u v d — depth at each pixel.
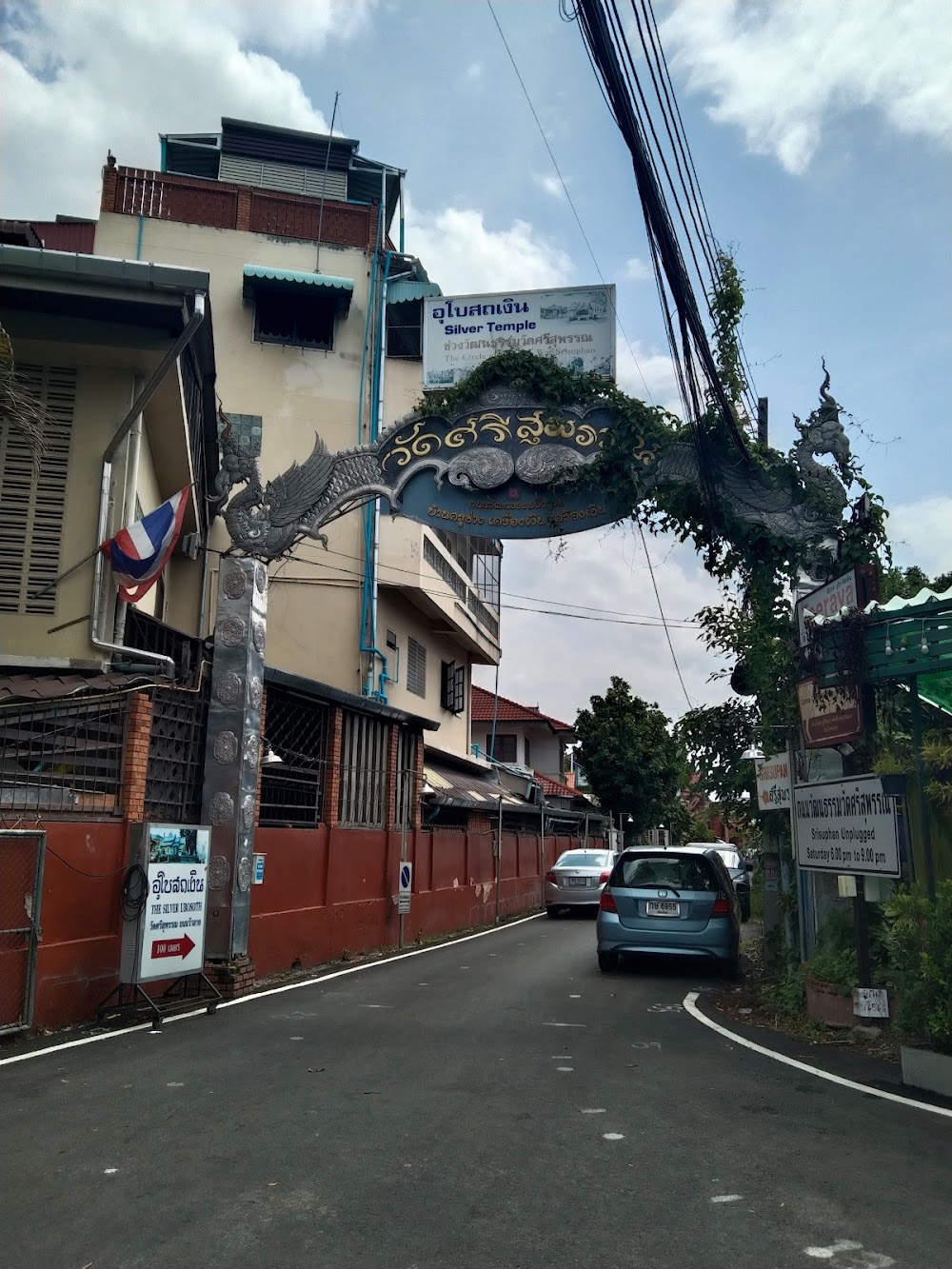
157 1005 9.53
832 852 9.05
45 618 10.88
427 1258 3.86
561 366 11.22
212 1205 4.35
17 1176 4.70
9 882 7.97
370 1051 7.65
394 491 11.37
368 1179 4.73
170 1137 5.32
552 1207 4.41
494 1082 6.70
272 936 12.30
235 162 23.28
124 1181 4.63
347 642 20.55
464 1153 5.14
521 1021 9.17
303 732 13.92
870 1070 7.34
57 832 8.67
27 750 9.05
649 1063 7.46
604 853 25.91
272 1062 7.17
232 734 10.95
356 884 15.32
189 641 11.74
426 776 22.19
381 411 20.89
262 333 21.08
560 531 11.05
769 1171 4.96
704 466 9.81
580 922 23.47
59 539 11.07
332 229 21.77
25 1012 8.02
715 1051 8.01
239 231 21.31
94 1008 8.95
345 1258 3.85
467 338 11.67
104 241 20.91
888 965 8.77
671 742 15.03
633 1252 3.95
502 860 25.06
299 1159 4.99
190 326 10.41
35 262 10.13
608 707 39.91
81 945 8.81
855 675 8.68
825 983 8.99
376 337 21.22
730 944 12.45
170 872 9.20
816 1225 4.25
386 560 21.33
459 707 28.56
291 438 20.64
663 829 43.31
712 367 8.67
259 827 12.12
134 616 12.16
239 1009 9.61
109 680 10.08
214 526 19.20
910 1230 4.21
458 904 20.81
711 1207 4.45
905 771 8.37
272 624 20.48
